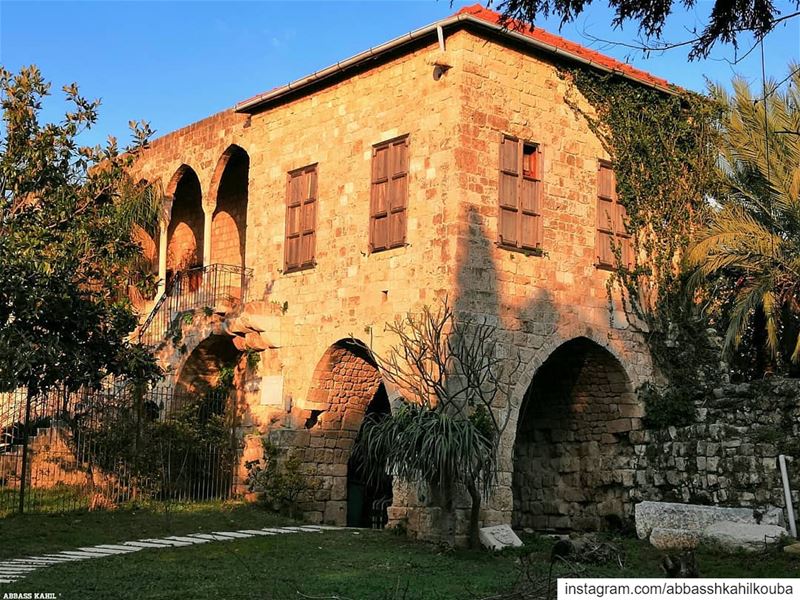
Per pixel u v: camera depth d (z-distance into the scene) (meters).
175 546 18.52
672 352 24.23
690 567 14.55
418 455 18.48
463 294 20.75
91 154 18.05
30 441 24.62
